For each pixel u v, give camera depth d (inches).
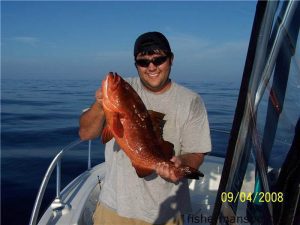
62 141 511.2
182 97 97.0
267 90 44.0
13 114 845.8
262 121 45.7
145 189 95.8
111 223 98.9
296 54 43.5
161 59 91.5
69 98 1403.8
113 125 81.9
